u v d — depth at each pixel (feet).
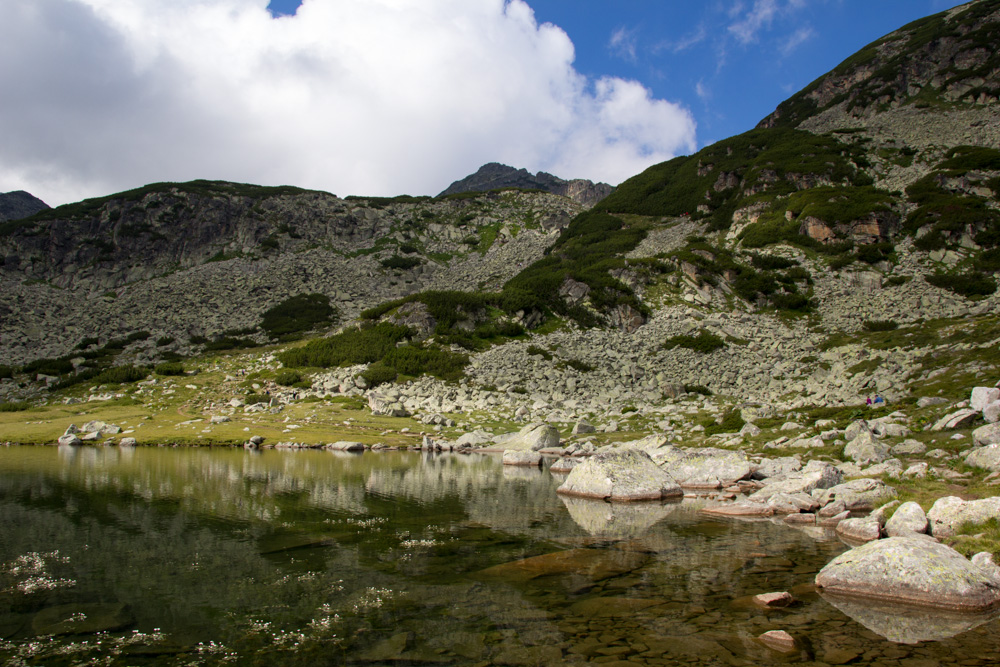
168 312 399.24
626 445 135.85
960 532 49.44
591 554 51.72
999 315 217.15
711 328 297.74
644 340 297.33
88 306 403.34
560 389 233.76
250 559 49.49
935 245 324.80
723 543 56.18
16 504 71.67
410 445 160.76
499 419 194.29
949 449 86.74
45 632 33.65
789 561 49.26
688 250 386.52
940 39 549.95
